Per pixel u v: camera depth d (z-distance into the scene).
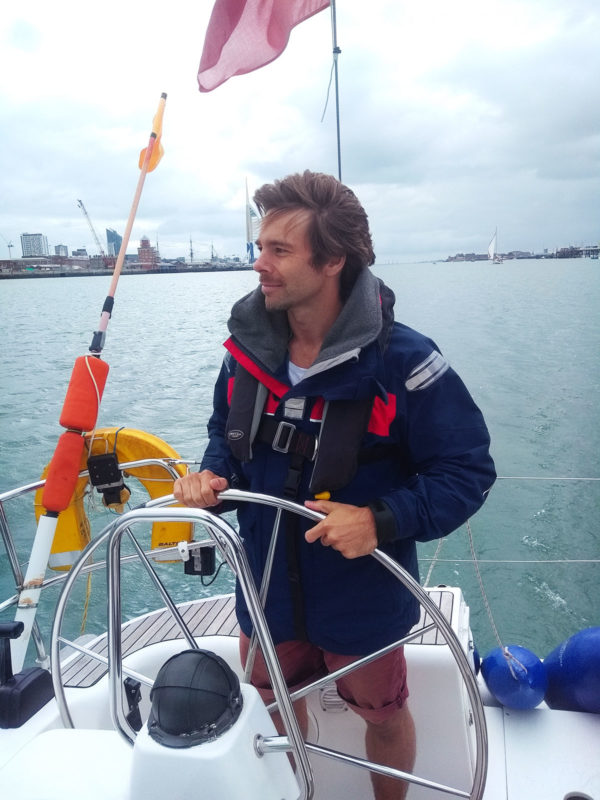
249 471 1.38
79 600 4.82
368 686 1.43
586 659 1.82
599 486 8.02
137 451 2.50
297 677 1.54
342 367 1.25
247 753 1.04
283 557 1.36
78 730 1.36
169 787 1.01
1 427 10.91
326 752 1.27
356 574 1.35
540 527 6.95
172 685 1.04
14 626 1.55
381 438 1.29
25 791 1.20
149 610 4.72
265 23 2.28
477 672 2.00
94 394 2.20
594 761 1.68
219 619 2.13
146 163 2.37
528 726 1.81
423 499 1.23
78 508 2.63
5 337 23.70
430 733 1.79
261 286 1.31
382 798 1.56
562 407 12.30
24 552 5.73
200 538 4.01
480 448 1.30
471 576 6.02
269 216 1.27
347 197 1.27
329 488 1.26
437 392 1.28
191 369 16.17
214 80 2.37
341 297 1.35
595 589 5.75
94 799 1.17
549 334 22.31
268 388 1.35
